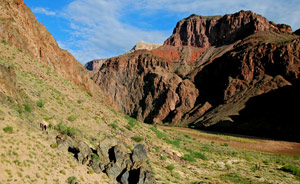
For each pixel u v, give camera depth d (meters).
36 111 19.03
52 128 18.08
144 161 16.56
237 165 32.44
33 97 21.58
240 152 46.00
